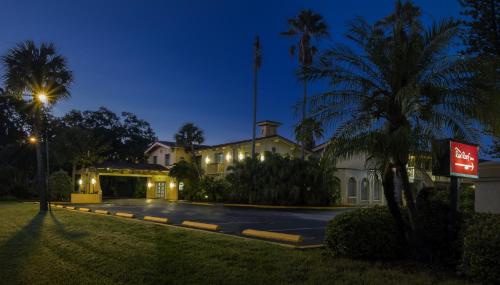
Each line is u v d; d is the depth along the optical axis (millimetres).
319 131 8656
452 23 8320
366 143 7844
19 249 9641
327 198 30547
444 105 7895
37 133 22609
